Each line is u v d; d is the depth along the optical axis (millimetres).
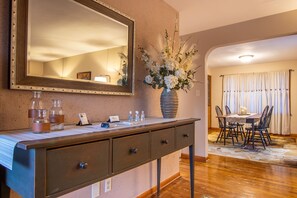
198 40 3473
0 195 1006
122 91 1794
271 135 6324
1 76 1084
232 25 3141
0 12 1081
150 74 1928
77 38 1424
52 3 1281
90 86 1514
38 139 843
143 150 1294
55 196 829
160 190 2293
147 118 1935
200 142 3488
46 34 1250
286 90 6262
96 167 995
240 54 5320
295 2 2461
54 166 828
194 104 3592
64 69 1346
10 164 820
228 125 5320
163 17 2404
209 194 2213
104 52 1623
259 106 6684
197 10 2656
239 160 3535
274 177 2729
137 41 2000
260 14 2791
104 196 1666
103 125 1256
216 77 7570
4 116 1095
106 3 1658
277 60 6211
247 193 2244
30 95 1202
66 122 1389
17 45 1117
